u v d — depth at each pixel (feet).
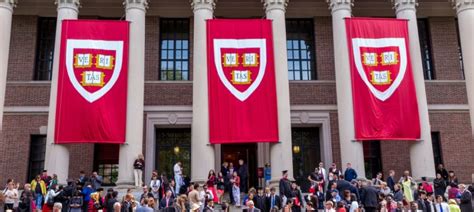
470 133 93.25
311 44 97.81
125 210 53.47
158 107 90.89
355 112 75.31
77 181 68.44
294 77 95.66
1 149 88.02
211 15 82.53
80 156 88.53
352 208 55.16
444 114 93.81
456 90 94.99
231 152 93.30
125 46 76.48
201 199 61.57
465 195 63.16
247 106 74.33
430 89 94.48
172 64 95.50
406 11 84.23
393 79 76.48
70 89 73.51
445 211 58.44
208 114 76.84
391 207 57.88
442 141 92.38
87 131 72.59
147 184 87.04
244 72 75.56
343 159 76.84
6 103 89.81
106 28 76.59
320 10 96.53
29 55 93.04
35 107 90.02
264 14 96.48
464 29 84.58
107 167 90.33
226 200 75.15
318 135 94.38
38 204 65.82
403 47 78.02
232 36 76.74
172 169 91.86
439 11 97.25
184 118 90.84
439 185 72.13
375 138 74.43
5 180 86.79
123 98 74.95
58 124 72.38
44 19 96.37
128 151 74.84
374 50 77.41
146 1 83.41
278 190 73.36
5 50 80.02
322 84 93.66
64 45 74.84
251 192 63.87
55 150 73.82
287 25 98.43
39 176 67.82
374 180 74.69
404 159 91.76
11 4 82.89
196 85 78.48
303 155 93.35
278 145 76.07
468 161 91.91
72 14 81.61
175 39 96.99
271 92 75.25
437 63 96.53
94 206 58.13
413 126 75.56
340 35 81.51
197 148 75.72
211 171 70.49
